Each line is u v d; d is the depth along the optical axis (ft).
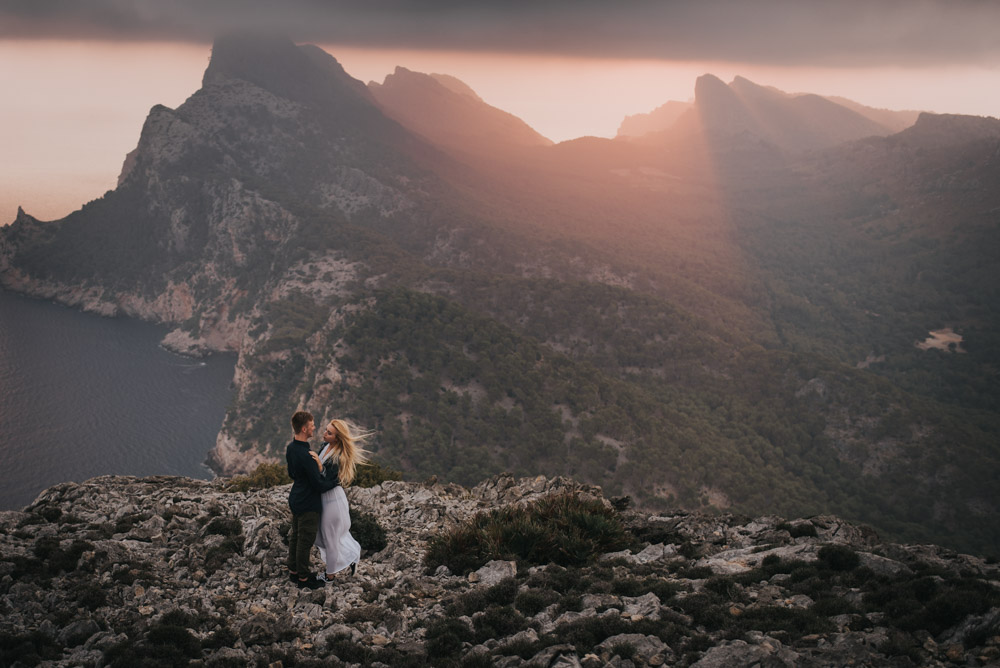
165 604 30.99
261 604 32.55
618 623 27.84
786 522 44.16
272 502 48.88
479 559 39.65
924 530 500.74
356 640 29.30
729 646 24.71
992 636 23.59
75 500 44.88
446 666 26.61
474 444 501.97
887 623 26.21
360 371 537.65
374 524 44.62
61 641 27.37
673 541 44.27
